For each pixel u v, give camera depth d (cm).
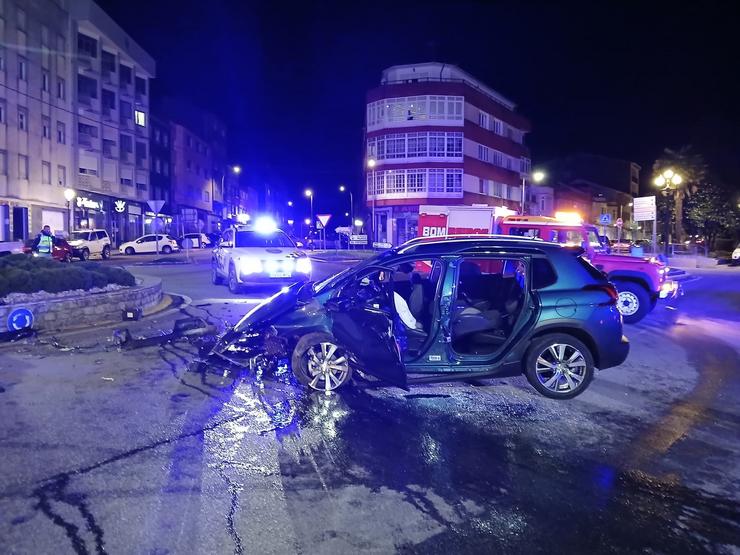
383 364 611
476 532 359
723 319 1272
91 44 4762
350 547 338
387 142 5003
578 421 568
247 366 699
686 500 409
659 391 682
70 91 4472
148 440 495
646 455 488
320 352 645
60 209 4312
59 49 4328
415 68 5175
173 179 6594
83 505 380
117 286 1164
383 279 804
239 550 333
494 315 683
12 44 3731
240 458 463
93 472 430
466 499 402
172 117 7000
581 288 639
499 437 521
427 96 4881
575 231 1459
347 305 642
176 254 4159
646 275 1198
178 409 576
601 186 7850
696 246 4956
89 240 3288
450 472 446
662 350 929
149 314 1138
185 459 457
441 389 665
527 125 6334
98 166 4884
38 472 428
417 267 1023
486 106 5359
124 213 5359
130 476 425
